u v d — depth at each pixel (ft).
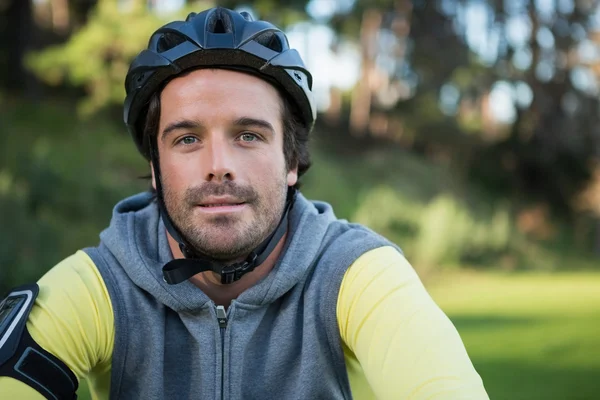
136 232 4.60
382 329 4.12
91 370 4.52
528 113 79.56
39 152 37.14
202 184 4.17
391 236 47.88
